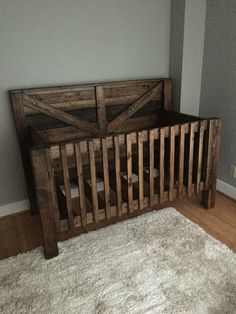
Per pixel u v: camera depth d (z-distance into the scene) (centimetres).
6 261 185
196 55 262
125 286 161
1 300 155
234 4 224
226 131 257
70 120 235
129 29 246
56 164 224
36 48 216
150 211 242
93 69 242
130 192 208
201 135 216
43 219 177
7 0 197
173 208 245
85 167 238
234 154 254
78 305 150
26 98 215
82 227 222
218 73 253
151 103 272
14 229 225
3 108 218
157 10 252
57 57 225
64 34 222
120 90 252
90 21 228
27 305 151
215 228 217
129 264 178
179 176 223
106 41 240
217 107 261
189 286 159
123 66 254
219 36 244
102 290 159
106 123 253
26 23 207
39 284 165
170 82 270
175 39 260
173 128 204
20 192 246
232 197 263
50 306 150
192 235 204
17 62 213
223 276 166
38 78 224
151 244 196
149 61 265
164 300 151
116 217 234
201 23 253
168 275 168
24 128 220
